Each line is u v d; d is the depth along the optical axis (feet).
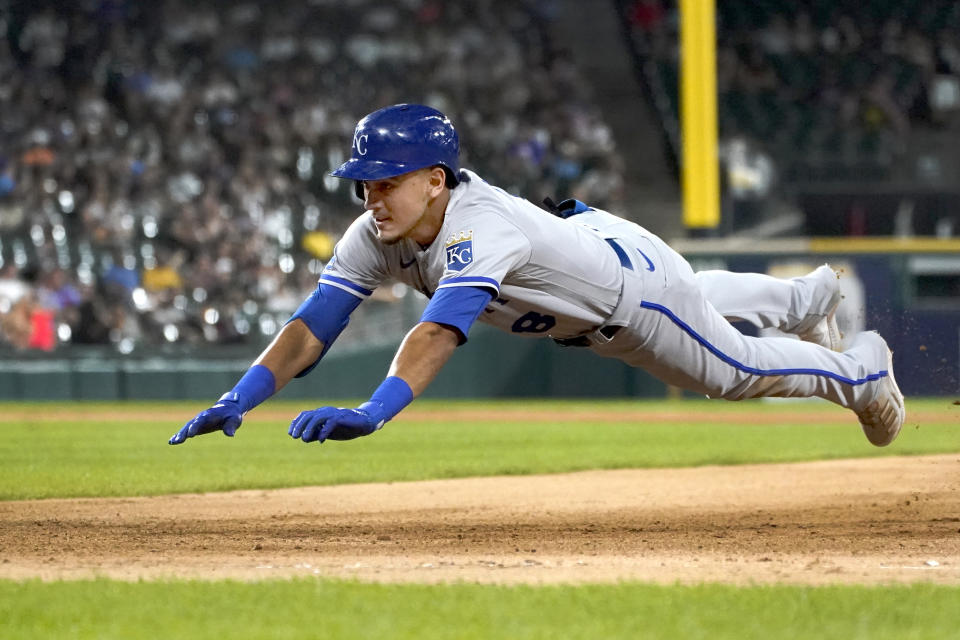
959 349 223.30
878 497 85.92
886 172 286.66
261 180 267.80
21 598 44.11
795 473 104.27
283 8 319.06
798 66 312.91
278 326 237.45
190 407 215.92
